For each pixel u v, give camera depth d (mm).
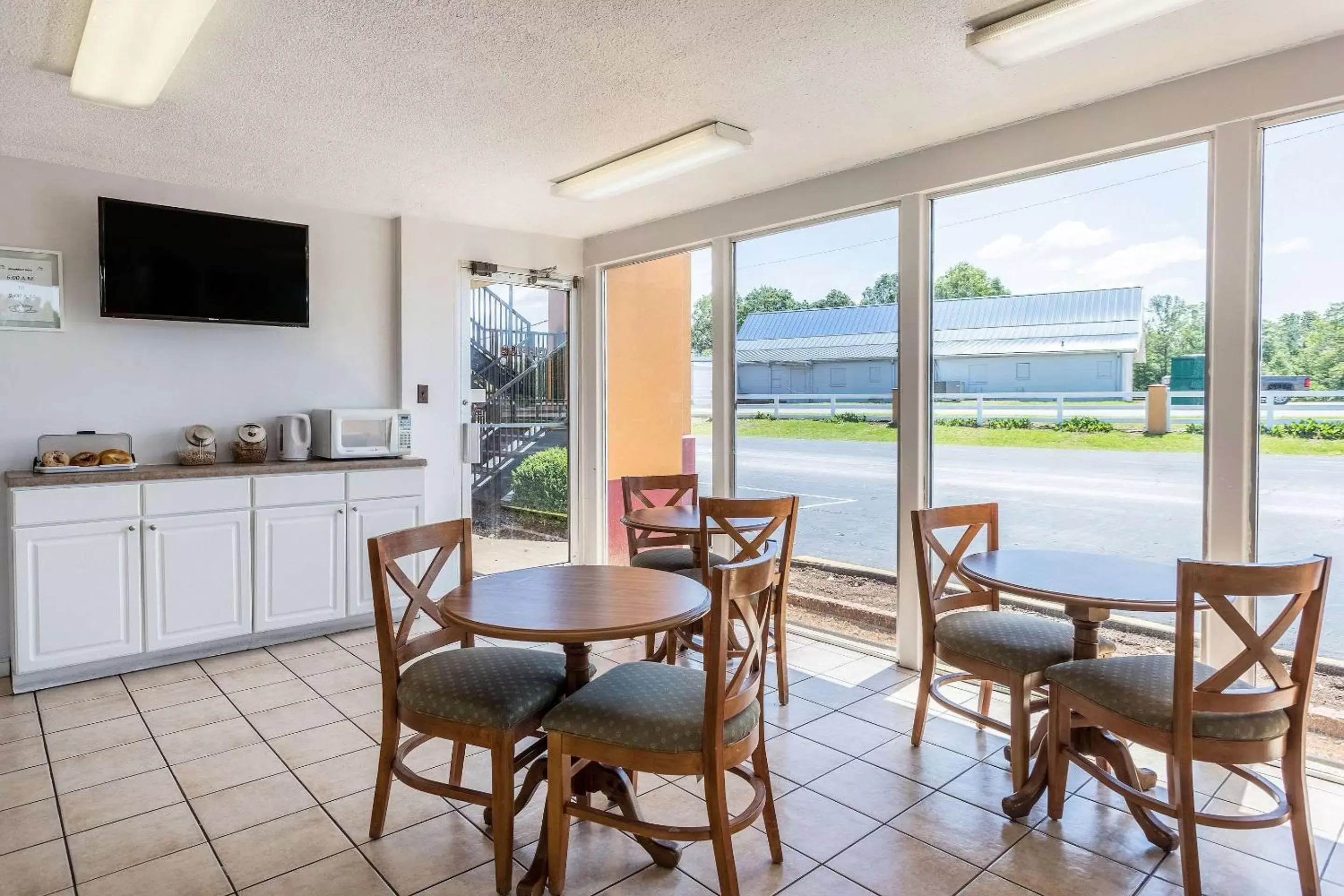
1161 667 2191
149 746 2848
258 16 2293
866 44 2520
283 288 4156
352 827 2312
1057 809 2340
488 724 2012
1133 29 2416
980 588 3029
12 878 2047
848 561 4047
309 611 4035
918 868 2115
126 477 3477
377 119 3137
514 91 2871
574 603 2188
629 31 2416
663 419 5098
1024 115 3152
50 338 3697
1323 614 1967
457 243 4895
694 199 4383
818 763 2742
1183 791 1933
